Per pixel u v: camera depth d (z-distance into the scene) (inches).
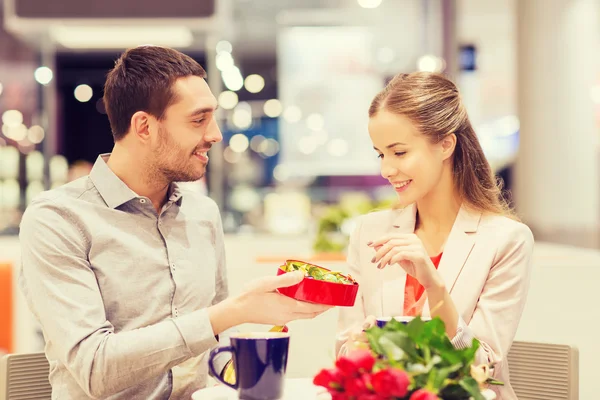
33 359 63.5
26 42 229.8
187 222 61.1
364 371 36.6
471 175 65.6
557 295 103.4
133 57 56.3
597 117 213.5
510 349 68.5
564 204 213.9
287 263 52.4
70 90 285.4
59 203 55.5
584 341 103.0
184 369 58.3
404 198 61.6
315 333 99.2
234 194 239.6
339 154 280.4
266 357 43.8
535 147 215.8
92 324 51.2
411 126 59.7
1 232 201.6
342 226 127.0
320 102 278.5
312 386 53.8
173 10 150.9
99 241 55.9
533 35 214.2
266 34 285.4
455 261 63.6
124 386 49.7
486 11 281.0
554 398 65.9
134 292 56.6
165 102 55.0
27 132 242.8
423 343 38.6
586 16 210.4
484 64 329.4
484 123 327.6
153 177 57.6
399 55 279.9
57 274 52.9
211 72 249.4
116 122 56.9
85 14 150.8
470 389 36.4
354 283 50.2
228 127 271.6
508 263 63.0
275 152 279.1
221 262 65.7
